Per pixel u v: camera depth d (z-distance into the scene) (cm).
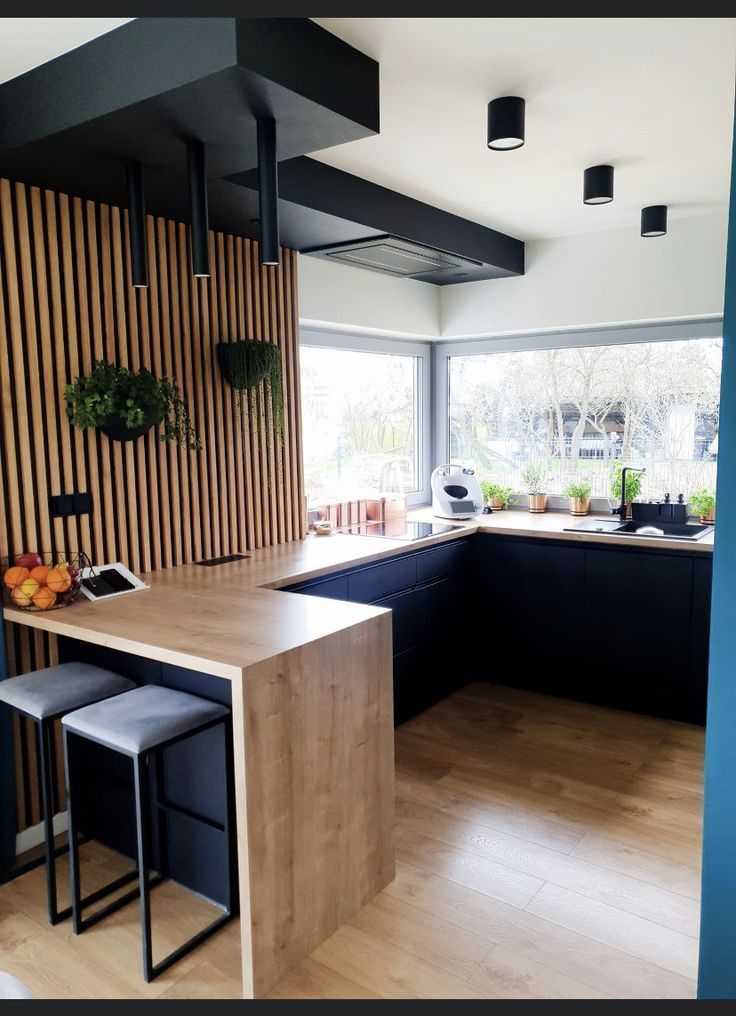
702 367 416
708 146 287
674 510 410
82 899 236
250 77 178
